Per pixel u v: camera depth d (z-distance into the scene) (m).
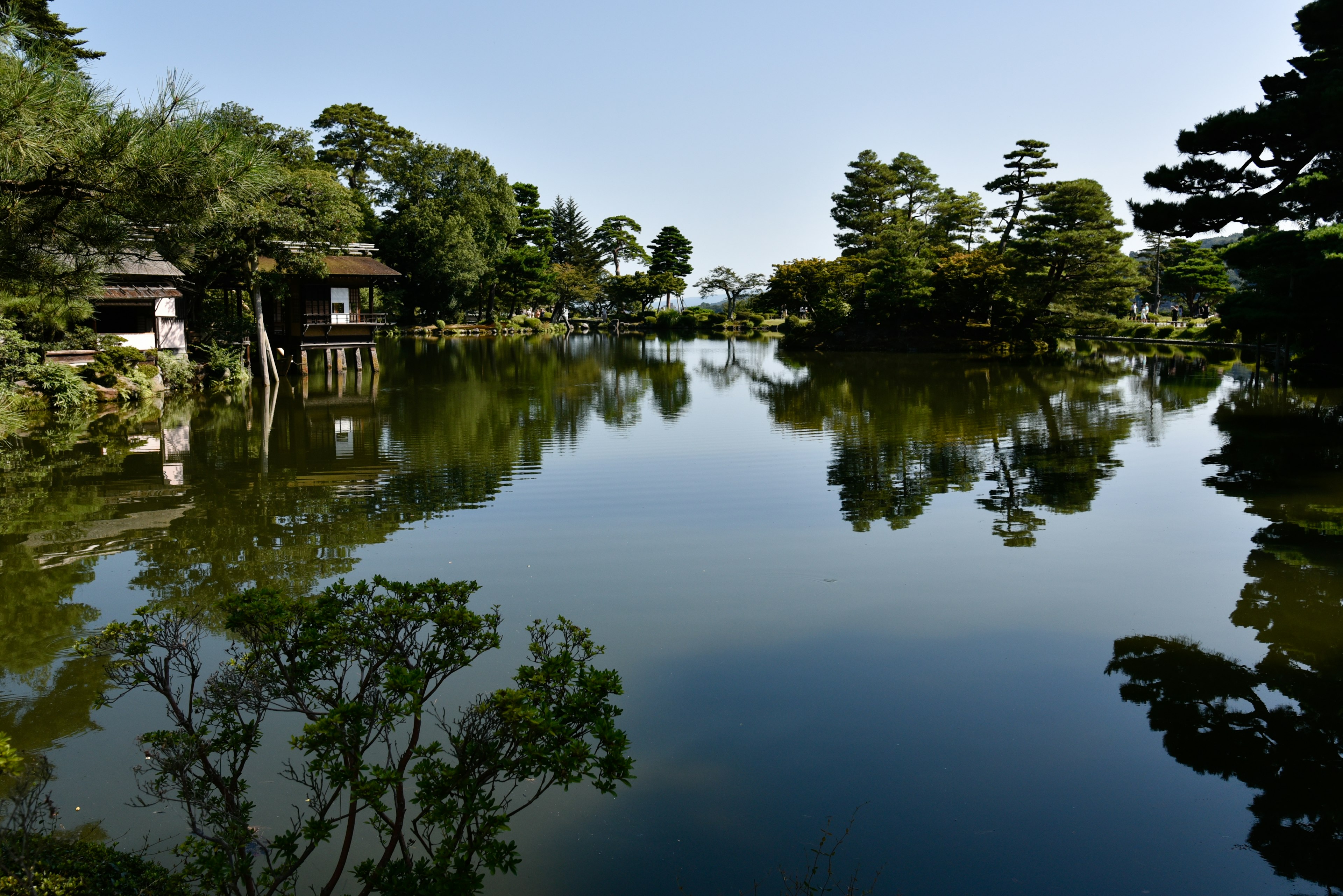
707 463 14.52
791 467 14.20
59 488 12.11
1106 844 4.23
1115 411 21.31
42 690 5.73
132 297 23.95
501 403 23.06
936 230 59.81
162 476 13.02
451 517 10.69
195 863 3.16
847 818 4.42
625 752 5.06
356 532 9.90
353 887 3.72
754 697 5.78
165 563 8.53
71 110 5.84
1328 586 8.08
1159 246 72.69
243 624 3.50
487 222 61.50
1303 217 17.44
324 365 35.41
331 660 3.62
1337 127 14.02
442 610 3.60
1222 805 4.55
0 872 3.05
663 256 86.31
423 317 59.97
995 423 19.44
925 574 8.48
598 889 3.82
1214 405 22.23
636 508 11.21
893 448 16.06
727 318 77.94
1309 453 15.19
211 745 3.45
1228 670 6.23
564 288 78.50
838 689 5.91
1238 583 8.18
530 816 4.39
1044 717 5.53
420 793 3.10
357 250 31.78
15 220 6.59
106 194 6.42
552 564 8.74
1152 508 11.24
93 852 3.36
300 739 3.09
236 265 26.62
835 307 51.38
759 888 3.85
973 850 4.16
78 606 7.31
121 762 4.81
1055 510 11.14
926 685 5.99
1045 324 44.69
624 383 29.12
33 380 19.94
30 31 5.94
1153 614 7.39
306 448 15.73
